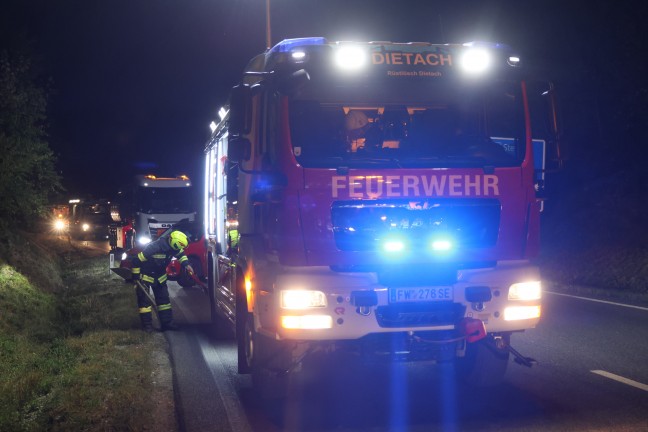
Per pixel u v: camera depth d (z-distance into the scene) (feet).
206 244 43.42
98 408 22.67
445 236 22.56
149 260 40.01
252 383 25.98
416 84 23.85
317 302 21.66
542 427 20.51
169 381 27.45
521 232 23.17
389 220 22.30
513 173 23.17
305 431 20.99
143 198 104.27
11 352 31.01
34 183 62.44
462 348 23.52
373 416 22.22
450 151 23.81
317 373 27.99
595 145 89.35
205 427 21.65
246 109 23.41
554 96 24.36
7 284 45.70
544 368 27.76
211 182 41.19
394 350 22.71
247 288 26.08
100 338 34.91
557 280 60.39
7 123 58.80
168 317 40.09
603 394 23.79
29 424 21.22
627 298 47.55
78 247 113.70
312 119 22.90
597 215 76.13
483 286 22.49
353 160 22.40
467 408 22.75
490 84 24.13
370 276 21.91
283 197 22.09
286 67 22.79
